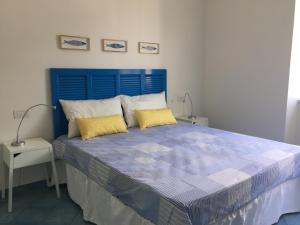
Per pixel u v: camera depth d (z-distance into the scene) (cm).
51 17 286
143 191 165
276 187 212
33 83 284
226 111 414
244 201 175
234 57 392
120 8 334
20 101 278
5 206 252
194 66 428
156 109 346
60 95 300
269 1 343
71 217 233
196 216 145
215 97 428
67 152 260
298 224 223
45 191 283
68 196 271
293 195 232
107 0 322
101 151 234
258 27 358
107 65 334
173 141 266
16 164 243
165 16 380
